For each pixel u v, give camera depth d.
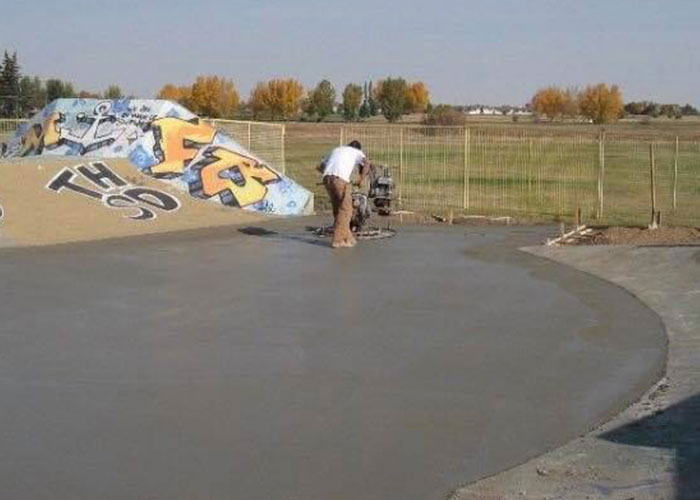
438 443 7.05
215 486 6.15
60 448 6.85
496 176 35.75
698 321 11.40
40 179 21.28
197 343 10.19
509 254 17.34
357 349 10.02
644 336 10.76
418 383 8.72
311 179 33.84
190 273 14.75
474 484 6.23
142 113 26.03
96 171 22.86
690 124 106.38
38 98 81.00
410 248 18.00
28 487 6.11
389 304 12.50
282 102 103.81
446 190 30.66
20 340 10.23
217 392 8.34
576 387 8.62
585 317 11.83
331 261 16.22
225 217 22.06
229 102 95.50
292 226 21.38
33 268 14.99
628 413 7.82
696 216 24.34
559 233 20.44
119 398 8.12
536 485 6.21
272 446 6.94
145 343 10.15
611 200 28.67
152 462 6.58
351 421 7.55
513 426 7.48
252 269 15.21
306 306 12.27
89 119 26.56
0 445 6.91
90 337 10.40
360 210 19.12
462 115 103.94
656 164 44.06
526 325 11.33
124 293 13.00
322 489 6.12
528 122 112.06
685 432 7.24
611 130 70.94
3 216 18.67
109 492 6.03
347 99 112.94
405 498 5.99
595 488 6.13
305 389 8.46
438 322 11.45
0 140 35.03
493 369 9.27
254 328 10.95
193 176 24.03
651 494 5.97
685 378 8.87
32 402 7.99
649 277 14.48
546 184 33.47
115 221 20.00
